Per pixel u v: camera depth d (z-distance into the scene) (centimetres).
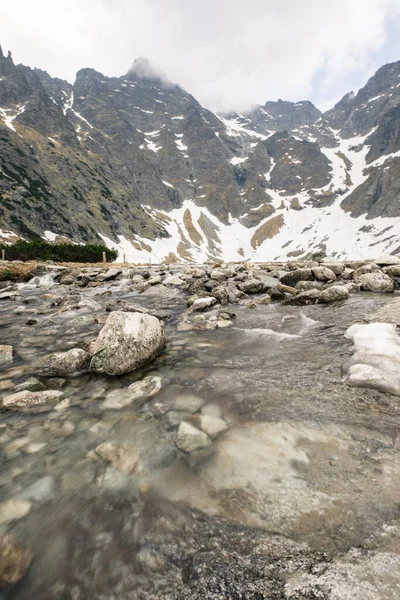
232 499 224
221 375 444
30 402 378
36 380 443
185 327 719
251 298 1052
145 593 170
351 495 219
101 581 178
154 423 329
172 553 190
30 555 194
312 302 920
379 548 178
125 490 240
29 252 3638
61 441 304
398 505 207
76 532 207
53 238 12838
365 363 421
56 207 14975
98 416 348
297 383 400
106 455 281
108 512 221
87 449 290
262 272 1627
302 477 239
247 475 246
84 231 15388
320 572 167
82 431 319
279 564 176
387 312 695
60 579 180
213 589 168
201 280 1252
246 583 168
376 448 266
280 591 161
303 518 205
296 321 734
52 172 17700
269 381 412
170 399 379
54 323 820
